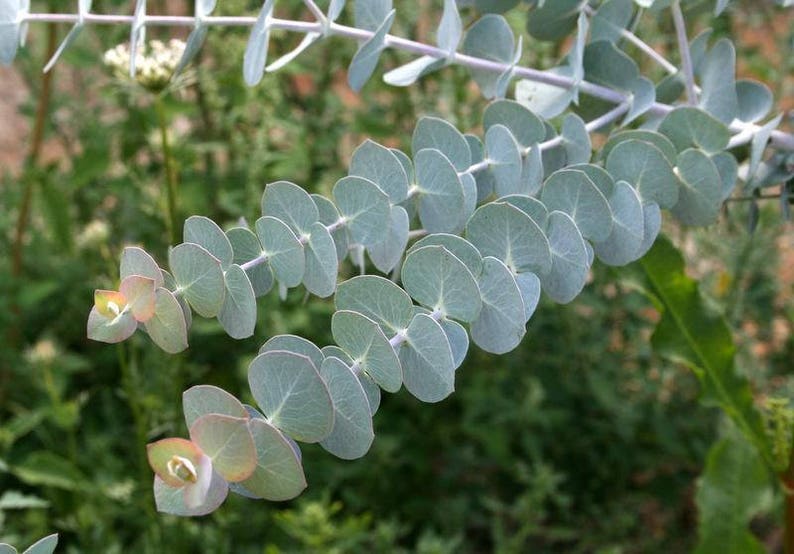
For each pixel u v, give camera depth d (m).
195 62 1.74
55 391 1.38
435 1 1.74
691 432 1.69
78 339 1.78
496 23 0.79
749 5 1.70
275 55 1.71
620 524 1.60
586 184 0.67
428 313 0.62
